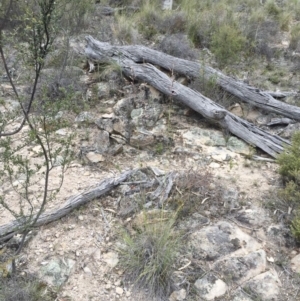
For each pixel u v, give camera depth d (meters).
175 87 5.36
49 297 2.96
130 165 4.41
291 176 4.12
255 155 4.74
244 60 7.59
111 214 3.72
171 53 7.20
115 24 8.35
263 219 3.75
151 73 5.66
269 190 4.11
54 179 4.07
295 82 6.89
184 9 9.87
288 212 3.82
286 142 4.83
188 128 5.14
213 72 5.86
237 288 3.12
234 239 3.49
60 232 3.51
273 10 10.45
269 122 5.48
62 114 4.96
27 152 4.41
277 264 3.35
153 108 5.29
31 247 3.34
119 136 4.78
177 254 3.31
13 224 3.35
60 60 6.33
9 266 3.12
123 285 3.11
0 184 3.92
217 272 3.21
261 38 8.41
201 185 3.96
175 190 3.90
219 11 9.42
